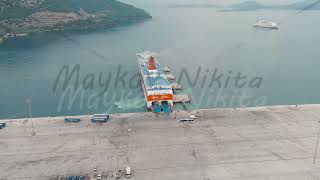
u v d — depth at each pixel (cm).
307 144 12431
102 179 10425
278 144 12444
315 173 10688
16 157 11712
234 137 12988
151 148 12238
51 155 11825
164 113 15325
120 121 14562
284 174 10631
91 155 11812
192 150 12075
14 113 16850
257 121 14375
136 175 10625
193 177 10512
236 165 11138
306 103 17862
